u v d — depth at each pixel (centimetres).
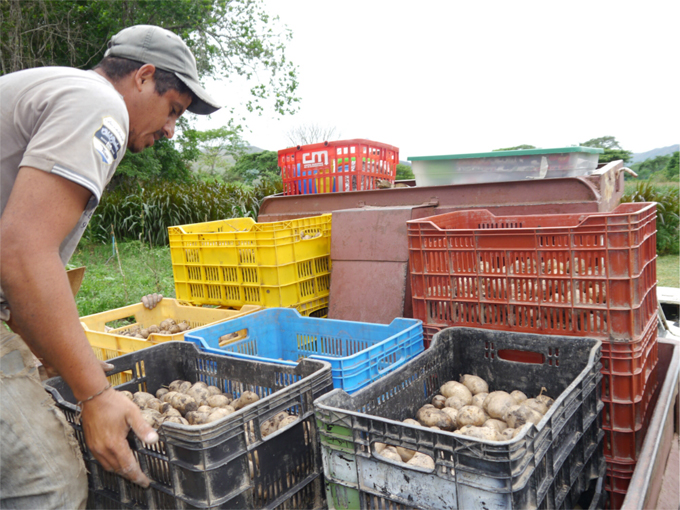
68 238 158
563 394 175
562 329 236
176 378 279
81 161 138
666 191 1138
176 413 229
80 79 149
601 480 219
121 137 151
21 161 143
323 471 191
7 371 149
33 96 144
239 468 166
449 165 355
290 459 188
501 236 245
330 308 342
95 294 665
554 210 306
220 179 2917
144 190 1278
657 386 275
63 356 139
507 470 140
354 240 339
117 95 155
